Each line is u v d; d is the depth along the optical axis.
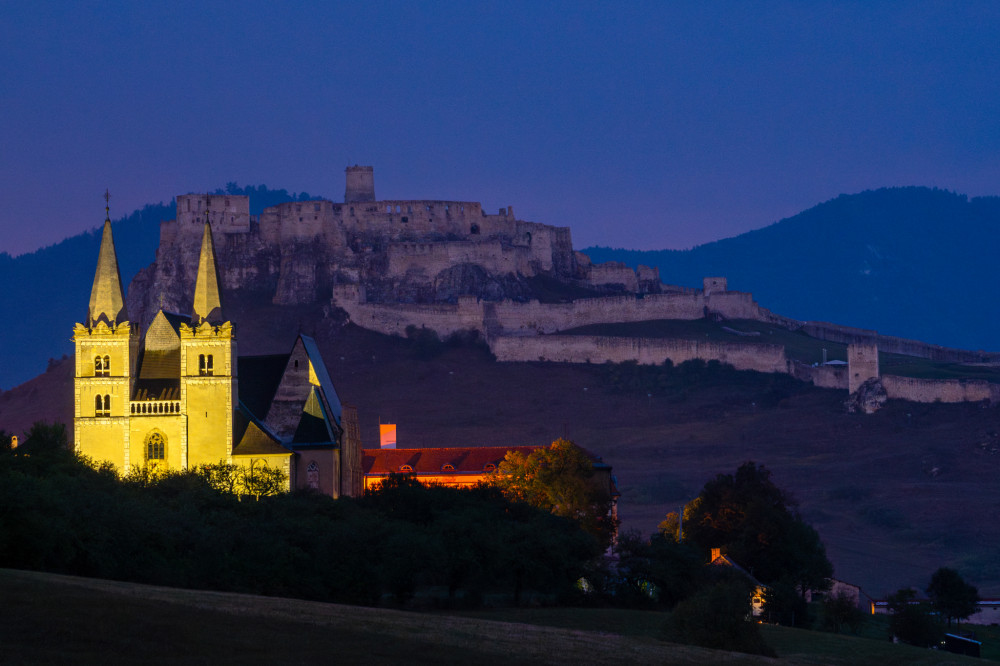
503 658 168.38
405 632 174.50
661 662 178.12
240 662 151.00
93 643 148.62
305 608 181.75
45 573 181.75
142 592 174.25
